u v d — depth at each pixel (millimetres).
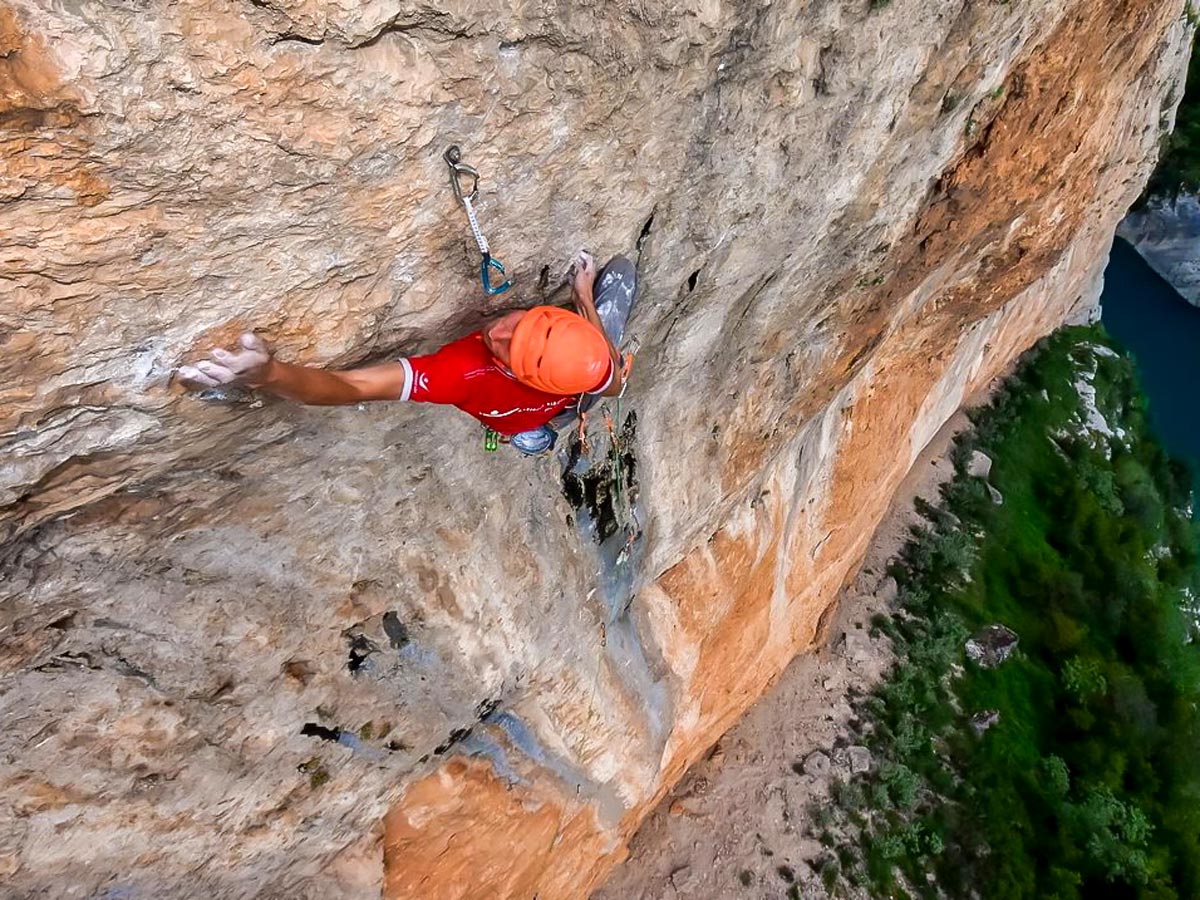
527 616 5223
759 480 8055
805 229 4820
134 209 2045
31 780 3352
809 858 11047
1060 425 18422
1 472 2383
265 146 2152
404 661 4570
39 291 2031
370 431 3436
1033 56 5492
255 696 3934
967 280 8945
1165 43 11070
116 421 2486
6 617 2855
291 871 4965
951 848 11828
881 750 12383
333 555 3844
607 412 5051
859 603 14039
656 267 4078
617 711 7121
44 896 3674
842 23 3592
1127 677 14914
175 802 3910
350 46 2123
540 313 2797
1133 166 14328
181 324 2363
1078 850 12500
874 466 10695
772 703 12320
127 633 3297
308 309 2645
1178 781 13891
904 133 4797
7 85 1711
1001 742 13195
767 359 6320
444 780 5609
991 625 14398
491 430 3621
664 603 7621
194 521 3178
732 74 3377
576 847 7840
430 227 2777
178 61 1881
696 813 11016
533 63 2607
